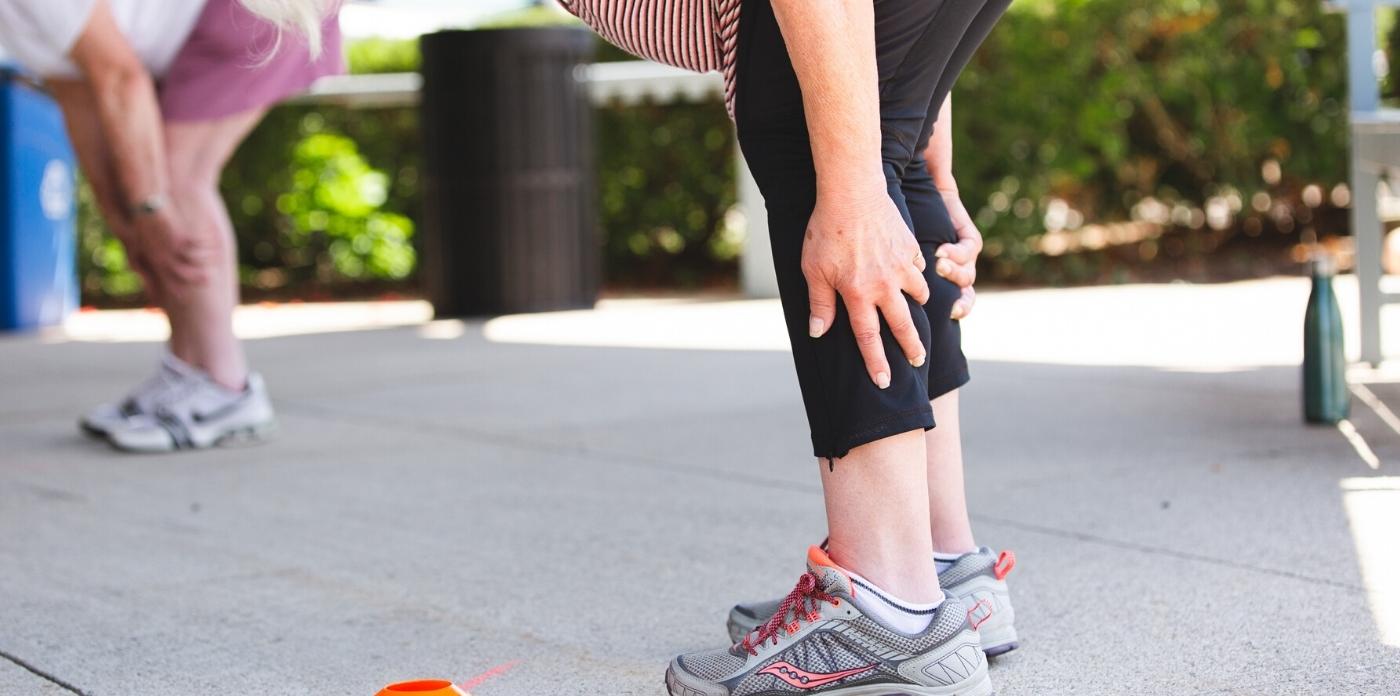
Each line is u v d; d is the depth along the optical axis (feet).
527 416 18.40
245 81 16.34
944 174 8.77
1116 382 19.19
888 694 7.54
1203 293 30.35
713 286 37.40
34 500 13.93
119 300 36.99
